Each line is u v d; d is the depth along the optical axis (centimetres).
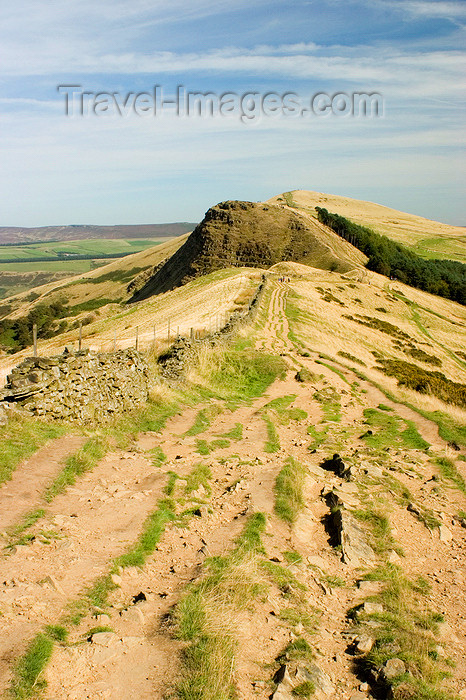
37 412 1262
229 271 9512
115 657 575
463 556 1019
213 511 1014
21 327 13062
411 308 9106
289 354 3350
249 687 584
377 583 860
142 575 754
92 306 18825
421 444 1738
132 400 1688
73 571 712
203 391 2233
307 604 766
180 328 4778
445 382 4119
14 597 625
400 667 644
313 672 617
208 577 755
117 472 1130
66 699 508
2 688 489
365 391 2645
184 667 578
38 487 948
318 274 10494
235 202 17138
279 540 941
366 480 1286
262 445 1539
